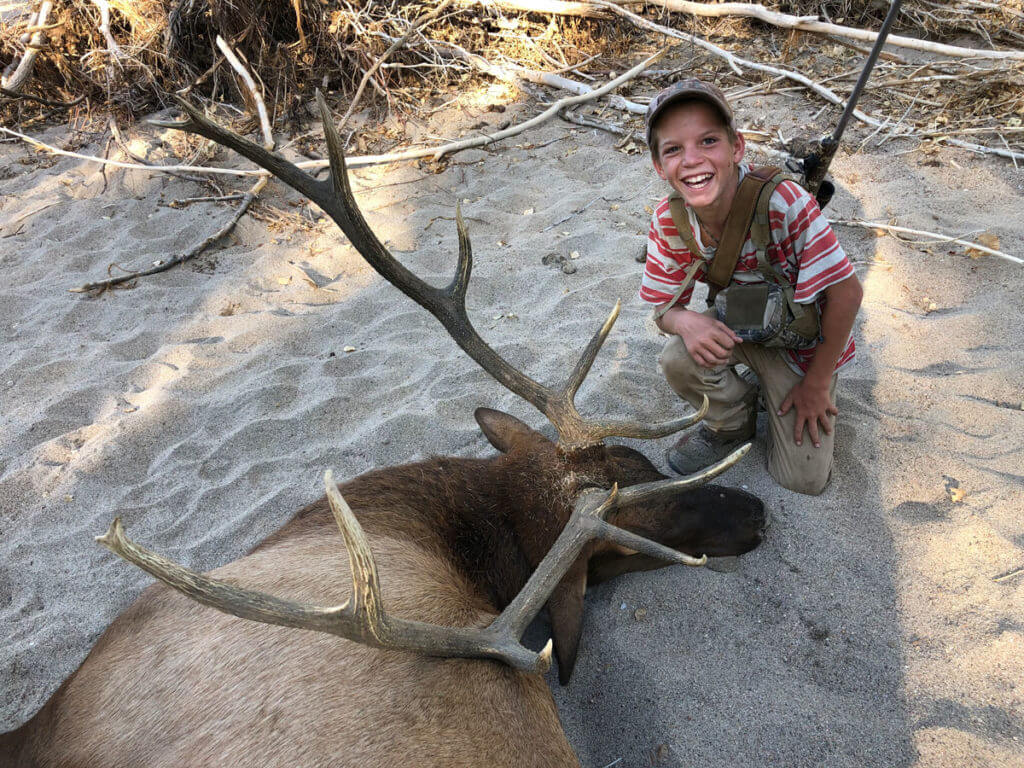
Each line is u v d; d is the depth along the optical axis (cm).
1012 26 349
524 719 121
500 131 337
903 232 249
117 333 253
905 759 130
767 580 159
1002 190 264
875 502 170
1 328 259
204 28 379
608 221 277
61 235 303
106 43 383
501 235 282
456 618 132
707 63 363
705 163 138
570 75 370
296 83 367
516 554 153
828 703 139
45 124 382
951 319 215
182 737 114
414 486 158
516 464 159
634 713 144
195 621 127
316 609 104
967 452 178
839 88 327
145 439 210
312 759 109
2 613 171
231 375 230
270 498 189
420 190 310
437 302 152
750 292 155
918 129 298
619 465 159
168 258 283
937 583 153
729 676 146
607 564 161
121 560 180
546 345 227
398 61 378
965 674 138
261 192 316
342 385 222
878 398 194
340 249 282
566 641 142
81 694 124
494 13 397
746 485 178
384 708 114
